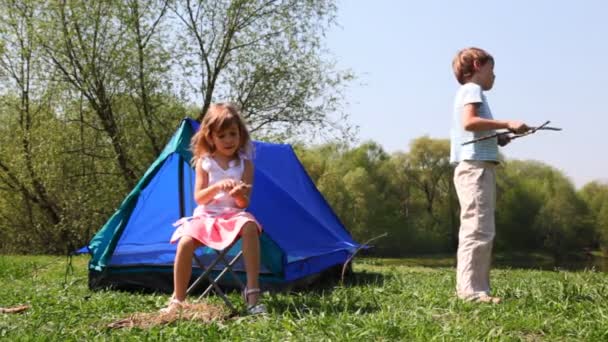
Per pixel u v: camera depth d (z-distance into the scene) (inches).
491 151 193.3
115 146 713.0
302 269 238.5
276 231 232.4
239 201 174.9
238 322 152.9
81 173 740.7
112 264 248.2
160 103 706.8
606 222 1667.1
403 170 1628.9
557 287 205.8
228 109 183.5
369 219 1418.6
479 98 193.2
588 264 1375.5
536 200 1684.3
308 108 716.0
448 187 1617.9
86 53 663.8
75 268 348.2
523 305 176.9
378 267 388.2
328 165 1459.2
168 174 246.2
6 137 730.8
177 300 173.6
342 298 192.9
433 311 169.5
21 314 178.1
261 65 709.3
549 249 1658.5
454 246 1585.9
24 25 658.2
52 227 797.2
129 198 240.5
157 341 138.6
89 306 188.9
